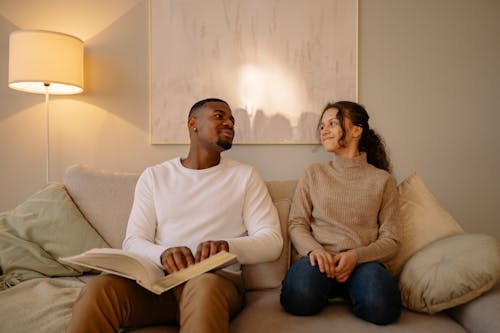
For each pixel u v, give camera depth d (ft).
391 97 6.52
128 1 6.44
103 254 3.26
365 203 4.53
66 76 5.57
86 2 6.43
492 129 6.57
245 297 4.35
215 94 6.40
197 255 3.76
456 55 6.53
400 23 6.49
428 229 4.52
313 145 6.48
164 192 4.61
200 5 6.36
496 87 6.56
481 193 6.57
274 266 4.77
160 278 3.45
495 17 6.52
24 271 4.47
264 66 6.39
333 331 3.35
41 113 6.46
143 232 4.39
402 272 4.12
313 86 6.41
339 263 3.90
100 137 6.46
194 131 4.92
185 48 6.37
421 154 6.55
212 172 4.79
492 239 3.77
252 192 4.78
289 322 3.56
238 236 4.60
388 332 3.33
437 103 6.53
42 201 5.04
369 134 5.21
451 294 3.51
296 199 4.96
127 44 6.42
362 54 6.48
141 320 3.49
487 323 3.19
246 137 6.41
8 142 6.46
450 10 6.52
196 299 3.10
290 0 6.37
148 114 6.46
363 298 3.59
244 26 6.37
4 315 3.47
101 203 5.20
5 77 6.43
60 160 6.47
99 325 2.99
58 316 3.48
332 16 6.37
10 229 4.77
